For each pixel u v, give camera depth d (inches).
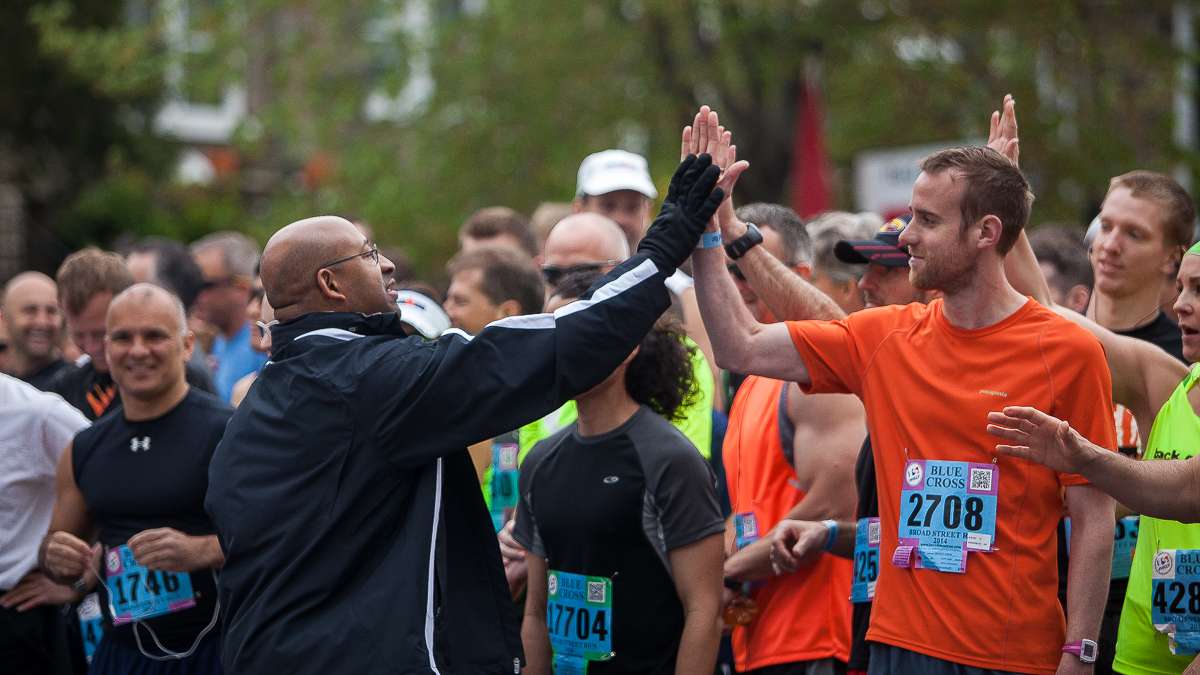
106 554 438.0
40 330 596.7
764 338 344.5
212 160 1643.7
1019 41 1227.2
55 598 450.3
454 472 329.4
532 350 310.2
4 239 1545.3
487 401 309.0
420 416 311.0
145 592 430.3
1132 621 350.9
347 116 1259.2
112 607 434.0
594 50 1234.0
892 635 324.5
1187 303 340.2
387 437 312.3
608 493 369.1
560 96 1234.0
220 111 1868.8
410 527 313.3
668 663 369.4
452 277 522.3
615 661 369.1
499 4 1230.9
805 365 343.3
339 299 333.7
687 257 323.3
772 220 454.9
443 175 1228.5
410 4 1299.2
